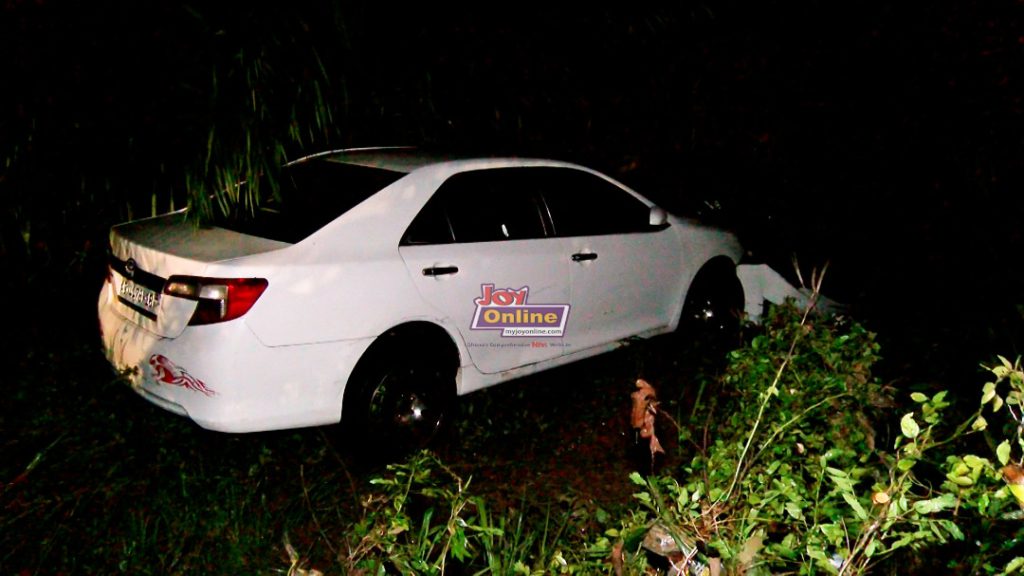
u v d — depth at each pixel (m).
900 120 10.17
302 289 4.31
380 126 7.29
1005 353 5.95
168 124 6.00
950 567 3.05
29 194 6.18
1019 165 10.19
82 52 5.91
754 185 9.16
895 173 9.87
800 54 9.96
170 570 3.72
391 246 4.69
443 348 4.98
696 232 6.51
